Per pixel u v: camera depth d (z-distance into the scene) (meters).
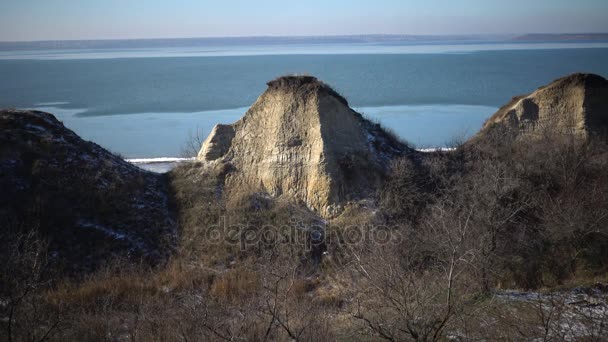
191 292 17.33
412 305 11.55
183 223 22.50
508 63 182.25
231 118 69.00
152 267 20.11
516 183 22.17
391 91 99.31
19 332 12.75
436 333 10.44
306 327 12.38
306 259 20.19
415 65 178.62
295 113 25.19
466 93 95.19
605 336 11.35
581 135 29.28
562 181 23.56
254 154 25.50
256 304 13.92
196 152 34.34
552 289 16.34
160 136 55.09
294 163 24.42
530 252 19.53
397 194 23.50
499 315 12.31
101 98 94.88
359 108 75.50
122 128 61.06
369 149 25.64
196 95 99.44
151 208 23.02
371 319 12.17
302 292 17.14
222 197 23.78
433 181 24.80
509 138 29.67
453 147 34.03
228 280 18.19
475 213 19.44
